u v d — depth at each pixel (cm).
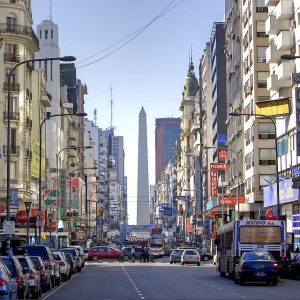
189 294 3197
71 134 15038
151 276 5159
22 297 2558
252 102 8662
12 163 8456
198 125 18288
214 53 13712
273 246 4344
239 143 9825
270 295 3091
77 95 17600
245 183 9231
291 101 6706
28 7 9056
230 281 4384
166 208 19638
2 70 8525
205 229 14012
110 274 5588
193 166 19162
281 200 6912
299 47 6488
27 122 8819
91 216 17462
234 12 10388
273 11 7362
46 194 7006
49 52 13175
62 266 4559
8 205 4375
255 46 8606
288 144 6844
